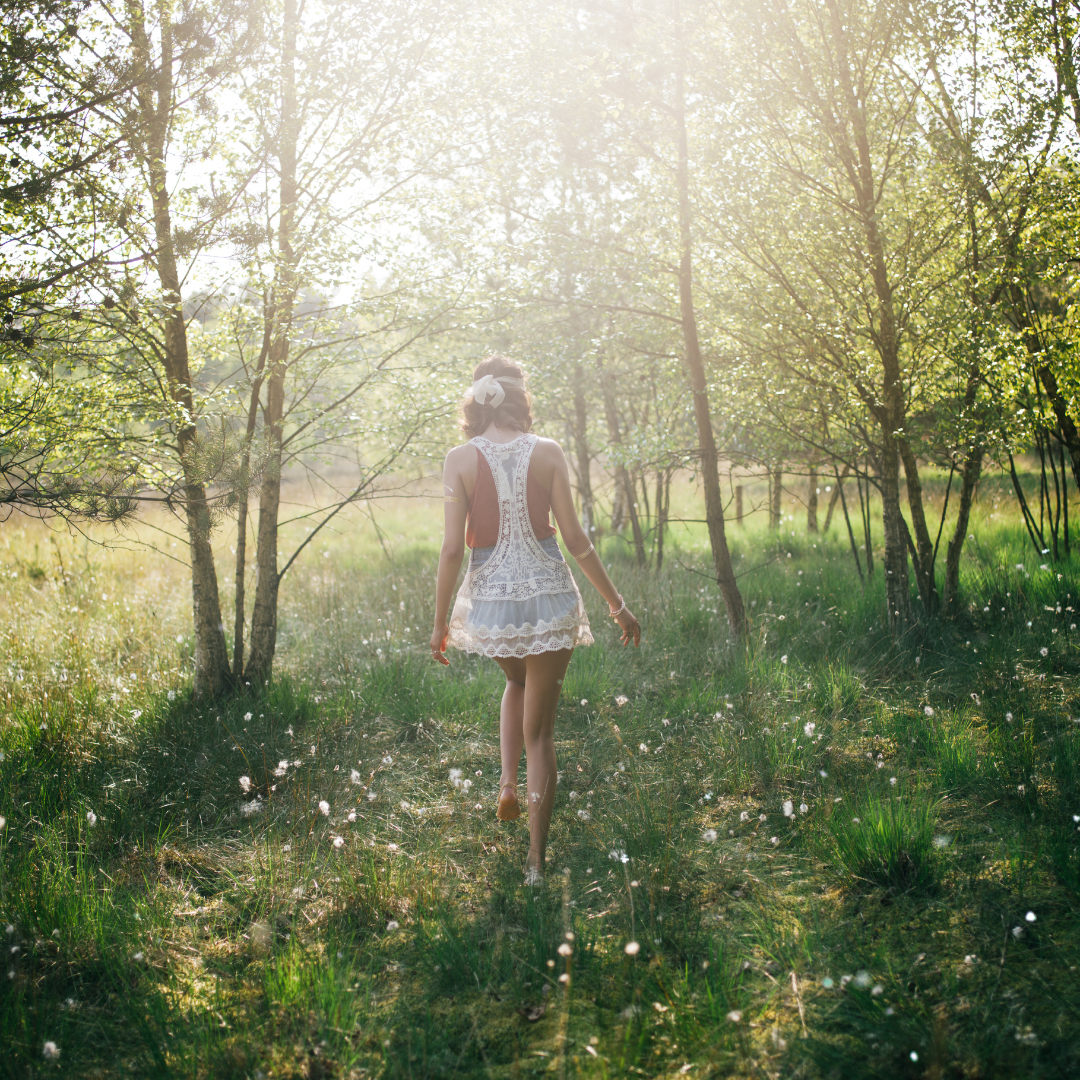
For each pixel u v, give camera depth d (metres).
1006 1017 1.89
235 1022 2.01
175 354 4.13
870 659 4.62
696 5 4.66
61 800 3.20
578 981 2.12
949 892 2.43
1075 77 4.48
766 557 8.37
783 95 4.58
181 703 4.26
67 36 3.37
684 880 2.58
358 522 13.73
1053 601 5.05
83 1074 1.87
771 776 3.29
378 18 4.23
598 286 5.34
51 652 5.17
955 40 4.42
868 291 5.00
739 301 5.22
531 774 2.67
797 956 2.18
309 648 5.53
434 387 4.92
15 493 3.27
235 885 2.70
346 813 3.16
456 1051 1.91
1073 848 2.51
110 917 2.41
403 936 2.38
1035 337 5.16
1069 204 4.46
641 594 6.31
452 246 5.07
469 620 2.70
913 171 4.78
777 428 5.56
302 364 4.81
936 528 8.67
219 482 3.67
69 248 3.46
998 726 3.38
